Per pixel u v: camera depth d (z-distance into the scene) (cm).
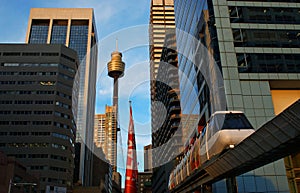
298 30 3678
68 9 17638
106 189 14088
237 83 3331
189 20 5025
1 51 9744
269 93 3312
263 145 1170
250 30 3641
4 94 9275
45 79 9506
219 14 3712
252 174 2909
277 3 3825
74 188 11044
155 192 10619
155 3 13462
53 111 9156
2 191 4891
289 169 2941
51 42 16700
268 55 3516
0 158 5031
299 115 931
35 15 17288
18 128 8931
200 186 2225
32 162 8569
